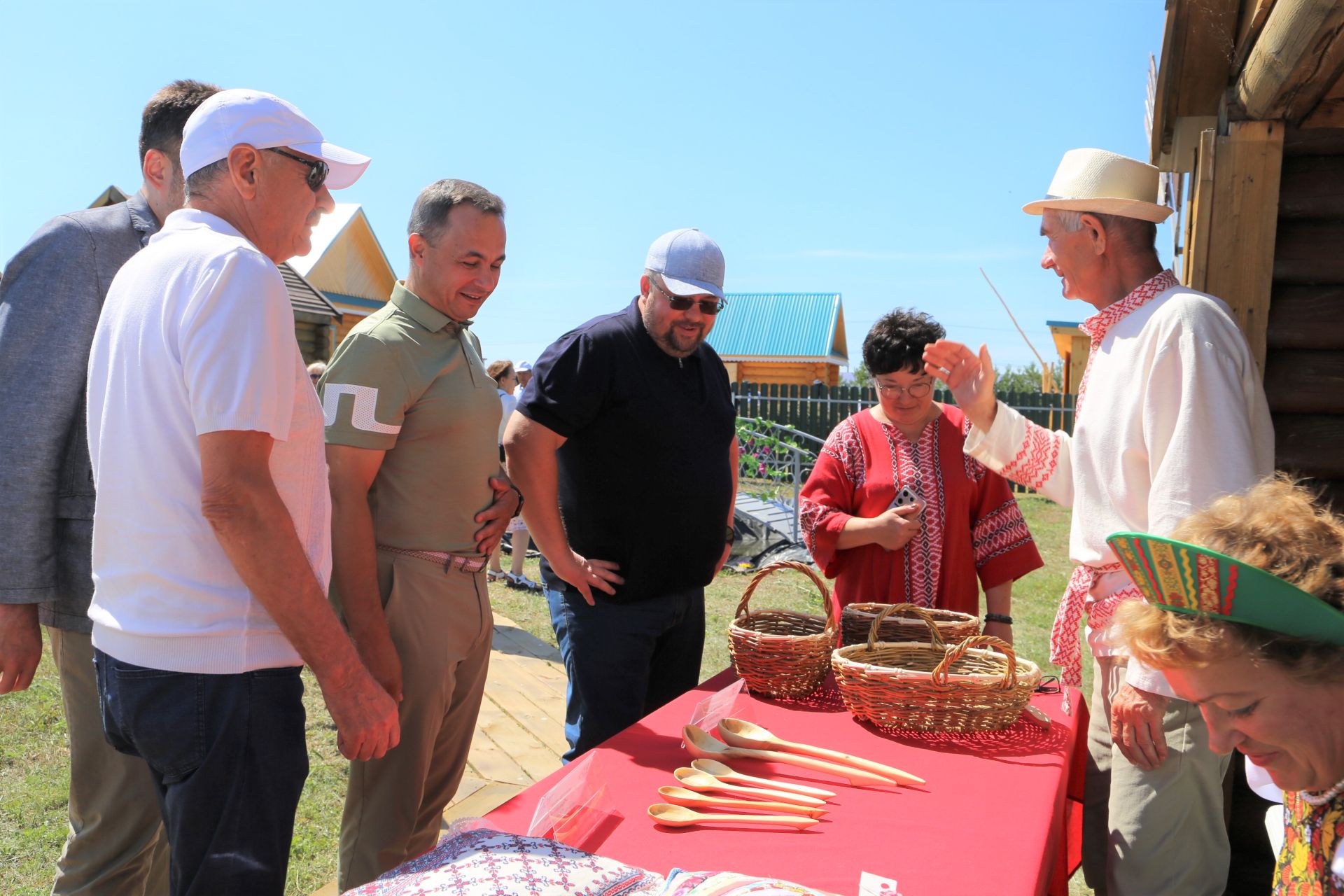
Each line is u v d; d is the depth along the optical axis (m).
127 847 2.18
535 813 1.43
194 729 1.54
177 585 1.55
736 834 1.51
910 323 2.77
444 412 2.28
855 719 2.12
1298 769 1.04
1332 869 1.02
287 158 1.71
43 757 3.78
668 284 2.53
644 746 1.89
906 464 2.81
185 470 1.56
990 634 2.79
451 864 1.25
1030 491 13.82
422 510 2.29
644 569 2.71
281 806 1.61
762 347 25.88
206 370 1.49
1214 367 1.94
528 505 2.62
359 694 1.62
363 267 19.84
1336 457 2.86
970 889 1.34
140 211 2.13
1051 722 2.11
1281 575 0.97
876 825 1.56
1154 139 3.41
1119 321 2.18
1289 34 2.19
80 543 2.06
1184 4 2.73
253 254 1.58
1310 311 2.83
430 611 2.29
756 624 2.53
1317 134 2.79
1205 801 1.98
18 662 1.96
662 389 2.68
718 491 2.82
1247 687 1.01
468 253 2.24
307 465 1.70
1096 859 2.34
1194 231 2.84
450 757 2.53
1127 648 1.12
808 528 2.83
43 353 1.96
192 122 1.71
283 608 1.53
